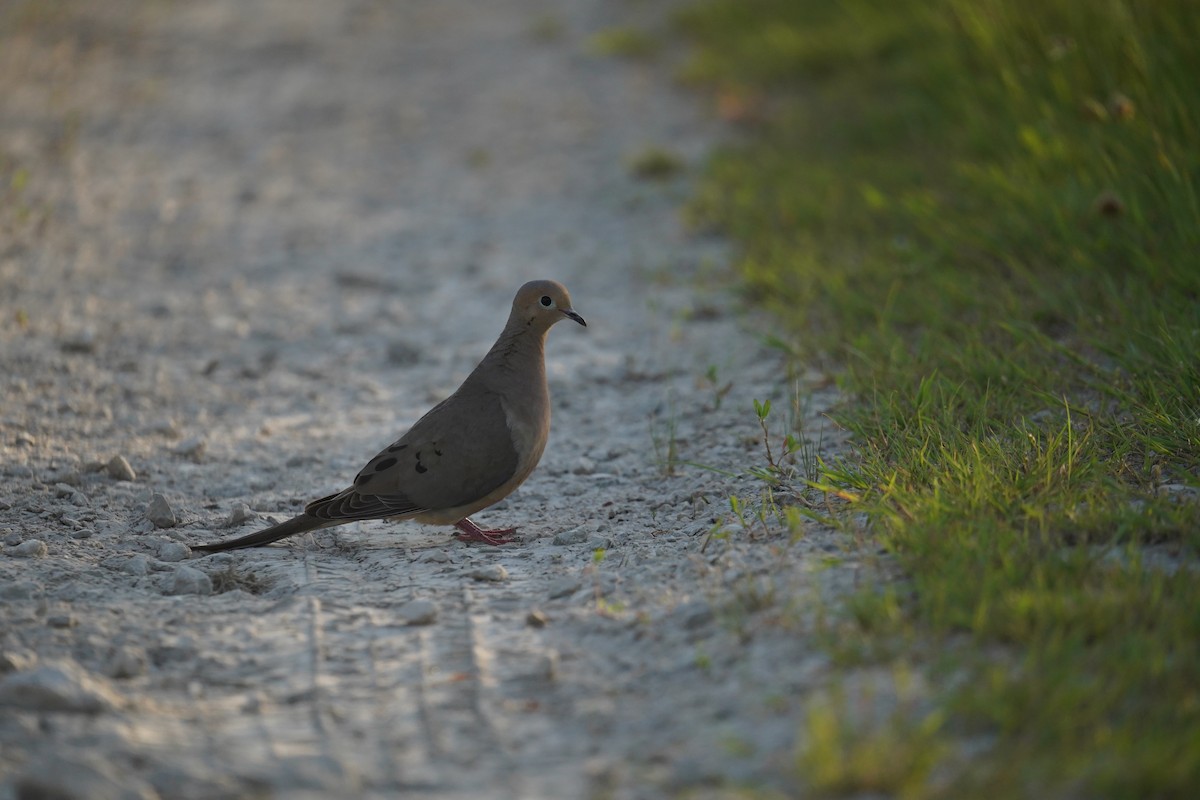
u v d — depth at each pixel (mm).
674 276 17781
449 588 9023
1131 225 13664
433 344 15672
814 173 19609
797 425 11875
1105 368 11867
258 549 9992
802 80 26031
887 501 9070
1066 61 16328
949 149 18641
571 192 22344
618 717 6945
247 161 23766
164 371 14227
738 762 6320
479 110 28062
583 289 17688
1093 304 13023
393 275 18312
